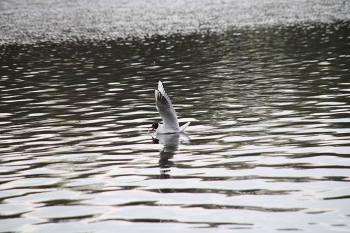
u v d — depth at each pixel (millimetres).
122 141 15984
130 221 10156
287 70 28922
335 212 10164
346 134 15531
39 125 18344
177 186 11922
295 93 22375
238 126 17266
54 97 23562
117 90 24969
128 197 11367
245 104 20719
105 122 18547
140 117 19172
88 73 30547
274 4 73625
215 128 17156
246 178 12242
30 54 39906
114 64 33781
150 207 10781
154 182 12250
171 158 14086
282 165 13039
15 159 14391
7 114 20281
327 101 20344
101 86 26203
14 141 16297
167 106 16375
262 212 10312
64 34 51844
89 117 19406
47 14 70750
